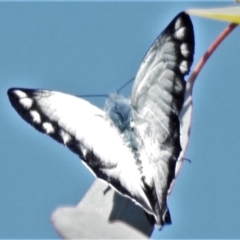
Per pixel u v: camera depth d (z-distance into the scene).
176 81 1.18
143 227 1.19
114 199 1.19
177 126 1.19
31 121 1.19
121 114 1.19
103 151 1.19
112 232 1.18
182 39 1.18
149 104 1.19
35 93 1.19
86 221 1.18
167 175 1.19
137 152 1.19
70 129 1.19
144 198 1.19
